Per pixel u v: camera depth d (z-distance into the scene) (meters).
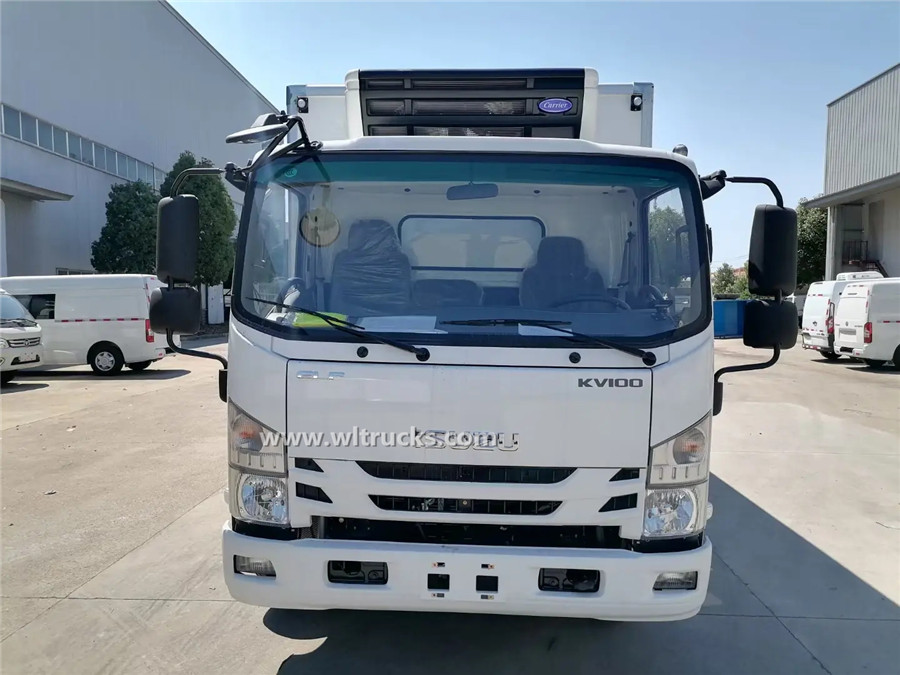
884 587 4.18
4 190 21.64
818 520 5.37
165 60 33.34
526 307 2.98
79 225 26.52
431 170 3.07
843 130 30.64
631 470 2.70
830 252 30.20
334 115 4.14
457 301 3.00
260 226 2.99
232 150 41.91
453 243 3.07
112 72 28.73
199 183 26.23
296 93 4.16
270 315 2.86
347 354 2.73
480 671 3.24
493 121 3.86
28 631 3.59
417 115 3.87
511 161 3.06
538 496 2.67
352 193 3.07
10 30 22.42
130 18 30.09
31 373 15.42
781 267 2.94
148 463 7.05
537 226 3.08
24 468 6.86
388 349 2.72
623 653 3.41
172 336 2.99
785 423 9.20
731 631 3.64
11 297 13.16
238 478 2.82
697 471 2.74
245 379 2.80
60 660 3.30
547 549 2.68
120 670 3.22
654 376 2.68
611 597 2.65
